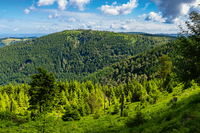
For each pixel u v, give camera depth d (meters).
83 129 20.97
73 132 19.72
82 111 40.97
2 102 54.69
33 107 27.83
